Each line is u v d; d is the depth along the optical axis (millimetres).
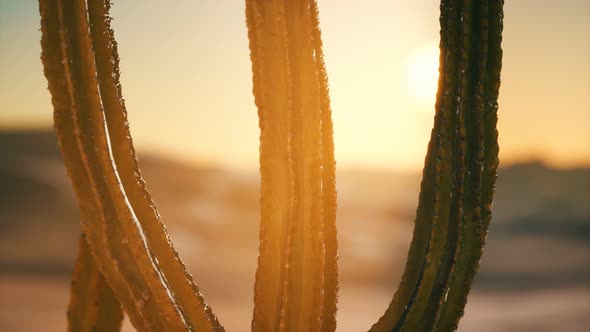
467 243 1619
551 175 39750
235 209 25391
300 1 1625
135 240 1556
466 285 1620
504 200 34656
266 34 1621
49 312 11852
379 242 21875
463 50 1605
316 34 1630
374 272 17625
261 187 1644
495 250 22266
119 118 1614
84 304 1671
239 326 11414
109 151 1567
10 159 28891
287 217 1636
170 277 1615
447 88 1617
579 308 12883
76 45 1559
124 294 1573
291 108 1611
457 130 1616
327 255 1664
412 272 1666
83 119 1557
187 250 18766
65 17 1553
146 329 1559
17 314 11523
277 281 1641
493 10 1620
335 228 1672
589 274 18109
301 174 1613
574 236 24953
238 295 14109
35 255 17500
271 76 1625
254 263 17688
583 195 34844
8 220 20906
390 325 1664
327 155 1654
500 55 1627
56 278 15438
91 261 1668
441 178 1614
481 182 1628
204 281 15219
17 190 24297
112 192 1561
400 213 28781
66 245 19172
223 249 19188
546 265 19625
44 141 33750
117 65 1627
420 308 1616
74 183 1563
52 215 22359
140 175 1634
